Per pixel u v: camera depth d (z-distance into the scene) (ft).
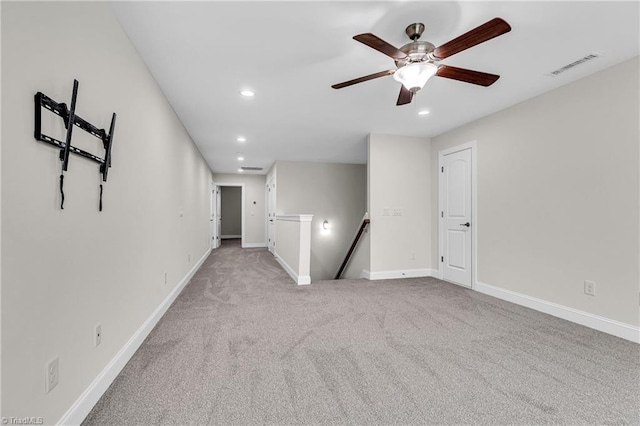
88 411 4.68
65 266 4.21
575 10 5.70
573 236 8.76
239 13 5.78
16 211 3.29
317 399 5.10
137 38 6.60
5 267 3.14
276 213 21.53
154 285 8.43
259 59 7.52
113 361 5.68
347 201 22.85
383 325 8.45
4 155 3.12
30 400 3.50
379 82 8.86
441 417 4.67
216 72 8.19
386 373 5.92
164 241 9.53
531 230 10.03
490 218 11.65
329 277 22.47
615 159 7.79
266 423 4.52
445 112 11.41
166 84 8.87
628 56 7.40
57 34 4.03
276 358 6.50
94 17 5.04
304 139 15.48
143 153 7.55
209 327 8.23
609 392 5.33
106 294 5.47
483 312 9.57
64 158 4.09
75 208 4.48
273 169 23.17
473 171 12.44
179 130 11.93
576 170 8.68
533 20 6.00
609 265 7.92
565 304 8.97
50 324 3.87
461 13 5.82
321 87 9.16
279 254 19.49
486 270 11.82
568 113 8.91
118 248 6.02
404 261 14.90
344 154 19.34
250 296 11.35
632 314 7.47
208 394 5.21
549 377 5.80
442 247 14.37
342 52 7.20
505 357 6.59
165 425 4.46
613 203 7.84
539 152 9.76
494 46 6.94
